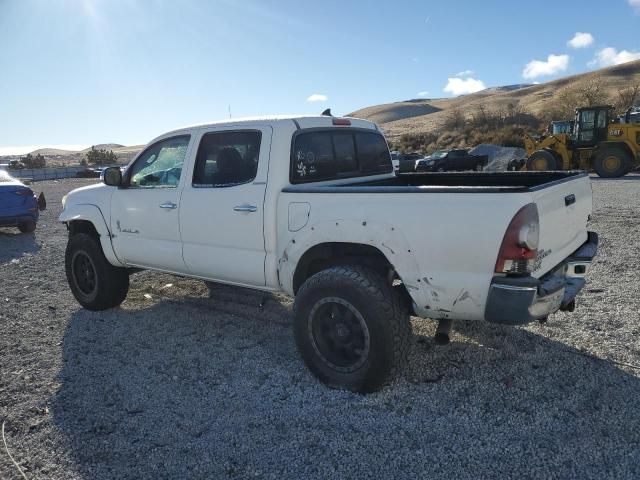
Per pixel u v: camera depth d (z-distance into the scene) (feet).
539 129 191.42
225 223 15.70
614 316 17.56
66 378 14.58
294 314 13.91
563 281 12.36
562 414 11.93
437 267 12.07
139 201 18.16
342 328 13.28
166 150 17.83
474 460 10.47
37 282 25.49
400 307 12.85
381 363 12.63
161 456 10.94
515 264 11.38
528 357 14.79
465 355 15.05
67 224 21.34
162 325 18.57
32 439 11.72
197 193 16.40
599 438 11.00
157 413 12.60
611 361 14.37
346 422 11.97
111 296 20.06
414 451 10.83
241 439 11.44
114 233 19.16
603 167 78.84
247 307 20.18
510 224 11.21
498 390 13.08
